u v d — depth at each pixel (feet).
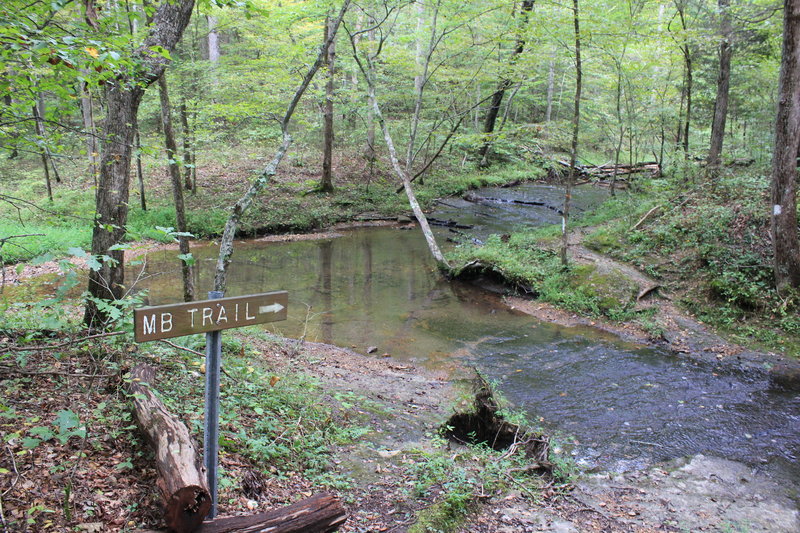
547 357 28.32
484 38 55.16
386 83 74.79
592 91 99.45
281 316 10.68
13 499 9.56
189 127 53.36
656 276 37.29
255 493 12.26
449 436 18.66
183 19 19.42
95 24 13.83
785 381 25.58
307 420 17.12
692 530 14.16
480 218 64.75
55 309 16.49
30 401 12.73
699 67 57.41
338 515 10.16
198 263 46.44
